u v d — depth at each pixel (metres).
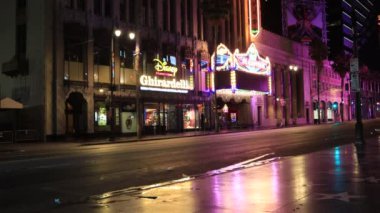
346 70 110.19
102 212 9.19
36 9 41.94
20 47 43.59
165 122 53.22
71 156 22.91
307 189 11.10
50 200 11.12
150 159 20.73
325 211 8.59
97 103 45.00
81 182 14.09
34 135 40.16
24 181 14.33
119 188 12.98
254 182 12.42
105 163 19.16
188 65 57.91
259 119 73.75
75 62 43.41
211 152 24.12
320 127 61.41
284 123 83.38
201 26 61.22
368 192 10.51
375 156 18.62
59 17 42.03
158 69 51.12
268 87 69.31
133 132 48.50
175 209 9.20
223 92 62.44
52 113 41.31
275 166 16.06
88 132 43.66
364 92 138.12
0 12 45.34
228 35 66.81
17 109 40.72
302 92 93.06
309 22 110.31
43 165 18.69
